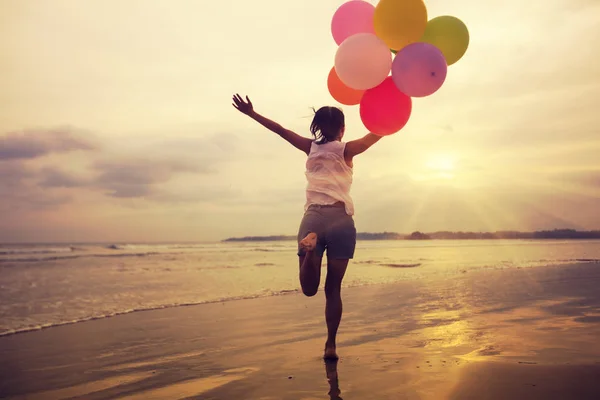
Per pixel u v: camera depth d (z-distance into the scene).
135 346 3.90
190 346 3.78
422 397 2.13
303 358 3.10
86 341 4.20
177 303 6.59
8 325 5.13
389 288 7.37
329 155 3.06
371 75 2.87
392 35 2.94
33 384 2.86
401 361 2.85
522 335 3.49
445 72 2.85
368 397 2.18
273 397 2.27
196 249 32.56
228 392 2.40
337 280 3.07
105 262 16.75
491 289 6.80
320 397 2.23
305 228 3.03
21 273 12.11
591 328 3.72
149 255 22.20
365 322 4.42
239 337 4.05
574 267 10.53
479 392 2.15
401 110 2.94
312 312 5.44
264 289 8.02
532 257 15.30
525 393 2.12
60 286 8.95
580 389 2.16
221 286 8.61
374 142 3.10
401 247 30.33
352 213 3.08
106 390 2.64
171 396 2.43
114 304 6.62
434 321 4.34
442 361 2.78
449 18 3.10
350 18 3.23
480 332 3.68
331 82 3.36
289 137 3.21
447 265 12.42
